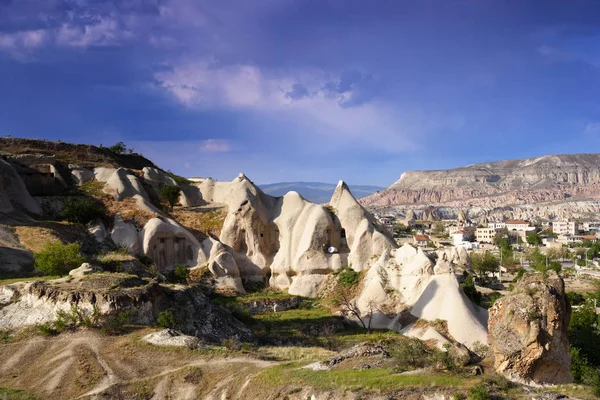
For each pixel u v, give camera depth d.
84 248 51.31
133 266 46.44
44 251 41.81
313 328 43.56
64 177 64.50
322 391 23.44
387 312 47.47
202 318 36.78
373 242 57.28
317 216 58.75
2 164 56.59
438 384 23.25
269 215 61.84
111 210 59.22
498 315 27.39
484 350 29.95
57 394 26.25
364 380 23.88
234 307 46.31
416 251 51.38
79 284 35.22
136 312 33.66
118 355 29.22
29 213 55.81
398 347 27.83
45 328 31.56
